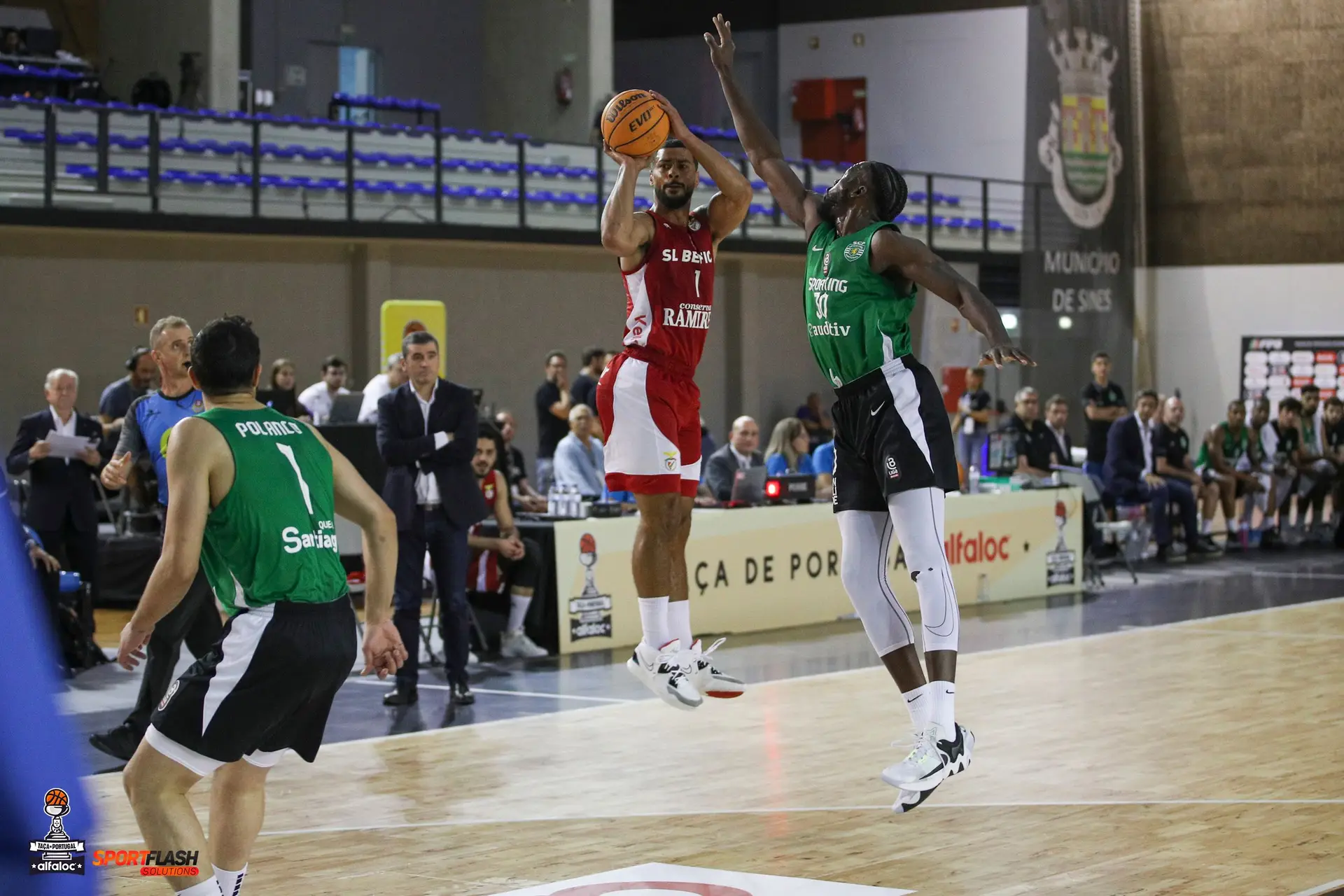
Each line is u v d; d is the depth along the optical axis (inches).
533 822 232.5
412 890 195.9
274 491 162.4
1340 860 205.3
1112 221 745.6
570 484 482.3
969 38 1054.4
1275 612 482.0
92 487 410.0
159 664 261.6
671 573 221.0
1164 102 962.7
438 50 1059.9
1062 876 198.7
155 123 658.8
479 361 793.6
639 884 196.7
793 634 448.5
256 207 684.1
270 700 160.2
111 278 676.1
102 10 864.9
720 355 893.2
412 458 332.5
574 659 402.3
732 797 247.6
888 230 198.2
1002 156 1044.5
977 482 535.2
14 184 641.6
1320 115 926.4
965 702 331.0
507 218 779.4
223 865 169.6
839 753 280.8
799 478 471.2
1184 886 193.3
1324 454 730.8
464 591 340.5
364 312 739.4
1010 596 520.7
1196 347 960.9
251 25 912.9
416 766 274.1
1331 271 927.7
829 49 1106.1
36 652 153.9
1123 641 420.8
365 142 764.6
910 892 191.6
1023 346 729.0
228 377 167.9
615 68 1182.9
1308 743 284.7
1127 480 624.7
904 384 200.8
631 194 207.6
